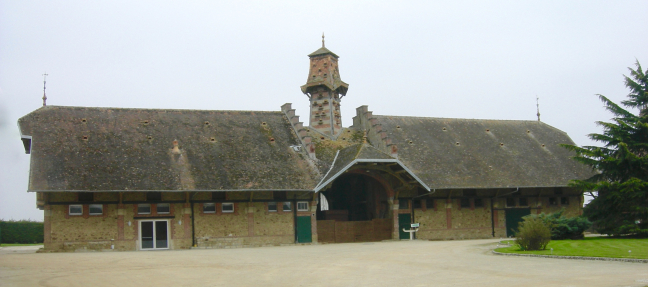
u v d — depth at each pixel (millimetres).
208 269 20000
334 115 47750
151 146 38062
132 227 35344
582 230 33500
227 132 41719
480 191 44906
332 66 48719
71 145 35938
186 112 42969
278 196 38719
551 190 46750
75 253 30266
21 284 16109
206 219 36969
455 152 46844
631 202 35500
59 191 32219
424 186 39531
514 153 48500
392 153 43281
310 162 40562
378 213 43250
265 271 19375
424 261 22328
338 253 27281
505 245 30797
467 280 16469
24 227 50500
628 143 37750
